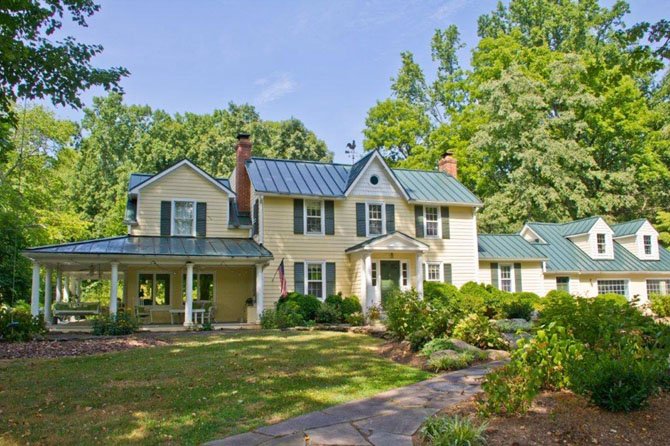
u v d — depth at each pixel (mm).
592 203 35156
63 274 25750
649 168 37406
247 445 5750
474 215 27375
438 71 48062
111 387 8828
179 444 5891
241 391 8422
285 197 23688
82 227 35031
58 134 33875
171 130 47844
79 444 5953
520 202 34969
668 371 7703
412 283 24781
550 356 7484
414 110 44906
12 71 11156
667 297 26250
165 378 9555
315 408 7344
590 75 12180
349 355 12305
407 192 26047
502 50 39219
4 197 27906
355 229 24875
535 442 5660
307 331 18141
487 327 12648
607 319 8539
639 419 6301
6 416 7129
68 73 11531
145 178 24266
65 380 9430
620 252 31219
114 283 18984
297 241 23719
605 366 6707
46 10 11258
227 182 26391
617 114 36219
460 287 26047
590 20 41656
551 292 25641
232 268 24250
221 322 23500
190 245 21641
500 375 7023
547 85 37312
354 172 25953
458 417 6500
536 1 42625
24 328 15398
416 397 7914
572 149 34500
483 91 36656
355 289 23719
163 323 22797
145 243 21094
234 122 52625
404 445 5676
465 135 40812
